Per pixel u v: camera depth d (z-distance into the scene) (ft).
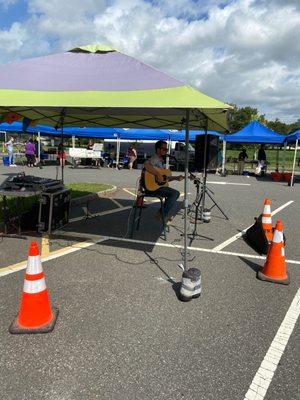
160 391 7.91
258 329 10.64
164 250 17.94
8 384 7.97
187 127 13.20
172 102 11.57
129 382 8.16
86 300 12.01
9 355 8.97
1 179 47.06
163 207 21.01
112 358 8.98
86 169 71.05
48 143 139.85
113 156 84.38
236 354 9.36
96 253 16.99
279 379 8.47
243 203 34.63
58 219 21.06
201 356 9.21
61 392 7.77
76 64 15.85
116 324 10.57
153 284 13.55
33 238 19.06
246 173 74.69
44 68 15.55
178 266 15.64
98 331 10.16
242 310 11.78
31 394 7.68
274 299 12.70
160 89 12.71
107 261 15.93
